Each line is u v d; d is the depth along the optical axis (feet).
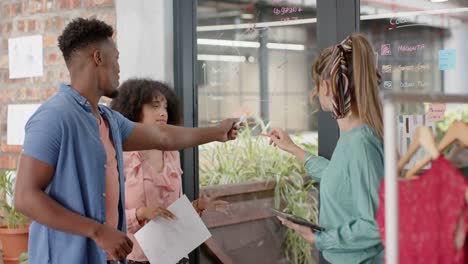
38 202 7.03
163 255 8.92
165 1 11.97
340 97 7.16
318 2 9.96
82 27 7.62
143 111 10.05
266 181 10.96
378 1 9.32
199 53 11.85
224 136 9.47
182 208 9.13
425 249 5.01
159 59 12.01
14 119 14.08
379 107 7.19
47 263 7.43
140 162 9.53
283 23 10.58
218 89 11.60
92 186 7.35
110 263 7.71
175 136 8.93
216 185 11.65
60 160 7.23
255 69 11.03
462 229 4.93
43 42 13.53
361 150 6.97
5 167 14.34
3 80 14.33
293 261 10.67
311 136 10.25
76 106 7.45
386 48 9.29
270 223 10.94
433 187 5.00
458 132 5.06
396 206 4.61
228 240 11.47
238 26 11.25
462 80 8.61
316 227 7.16
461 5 8.56
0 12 14.33
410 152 5.16
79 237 7.32
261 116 11.00
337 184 7.07
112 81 7.82
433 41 8.83
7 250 12.48
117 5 12.35
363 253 7.02
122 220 7.93
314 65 7.54
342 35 9.69
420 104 8.82
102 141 7.64
